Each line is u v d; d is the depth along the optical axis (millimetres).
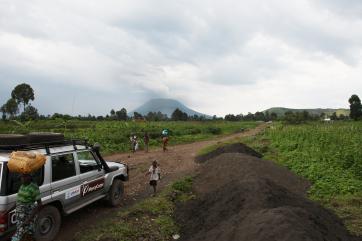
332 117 107250
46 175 7793
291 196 9906
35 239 7285
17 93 59875
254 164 14109
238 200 9234
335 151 19703
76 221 9375
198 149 28078
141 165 18734
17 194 6766
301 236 6074
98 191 9953
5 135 7949
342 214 10211
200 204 10695
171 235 8719
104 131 36500
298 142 24688
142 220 9188
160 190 13102
